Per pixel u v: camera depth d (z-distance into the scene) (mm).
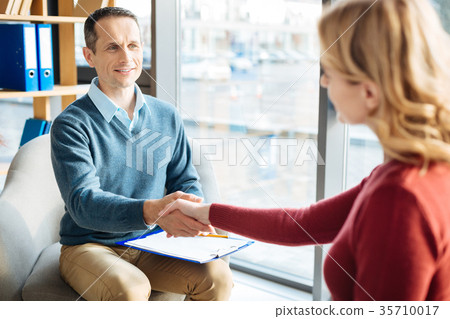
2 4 1556
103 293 963
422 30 472
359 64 498
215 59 2031
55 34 1873
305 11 1059
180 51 1945
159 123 1221
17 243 1124
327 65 526
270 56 1769
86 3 1757
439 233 468
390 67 475
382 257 481
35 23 1721
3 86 1659
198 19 2010
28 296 1065
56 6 1877
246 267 1012
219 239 1018
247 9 1875
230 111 1962
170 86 1923
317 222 767
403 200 470
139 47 1147
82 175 1052
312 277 813
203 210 947
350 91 515
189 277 1042
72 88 1742
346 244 538
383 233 479
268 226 827
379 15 480
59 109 1909
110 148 1134
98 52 1128
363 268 496
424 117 477
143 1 1869
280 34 1701
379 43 477
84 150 1079
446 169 485
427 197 468
